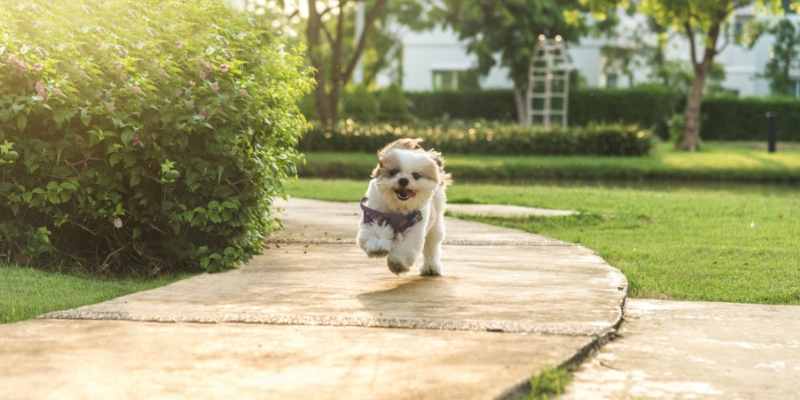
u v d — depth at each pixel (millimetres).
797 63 51125
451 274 7809
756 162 29469
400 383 4477
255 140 8906
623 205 15117
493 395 4301
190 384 4453
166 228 8234
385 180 7035
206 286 7094
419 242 7203
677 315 6457
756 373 4941
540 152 33312
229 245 8320
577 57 50812
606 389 4629
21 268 7605
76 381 4477
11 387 4371
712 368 5035
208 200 8312
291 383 4477
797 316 6434
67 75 7898
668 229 11836
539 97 43031
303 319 5816
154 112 8078
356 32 55469
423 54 52438
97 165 8117
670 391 4609
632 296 7309
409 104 44406
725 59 53406
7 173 7965
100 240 8305
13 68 7789
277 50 10625
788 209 14438
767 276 8219
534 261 8609
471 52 47688
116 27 8562
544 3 44438
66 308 6180
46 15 8281
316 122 33969
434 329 5621
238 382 4488
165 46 8766
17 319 5844
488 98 46938
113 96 8055
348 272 7863
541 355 4992
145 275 7988
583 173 28141
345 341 5285
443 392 4340
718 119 45781
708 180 27391
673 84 50125
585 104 45562
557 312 6117
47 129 8062
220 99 8211
